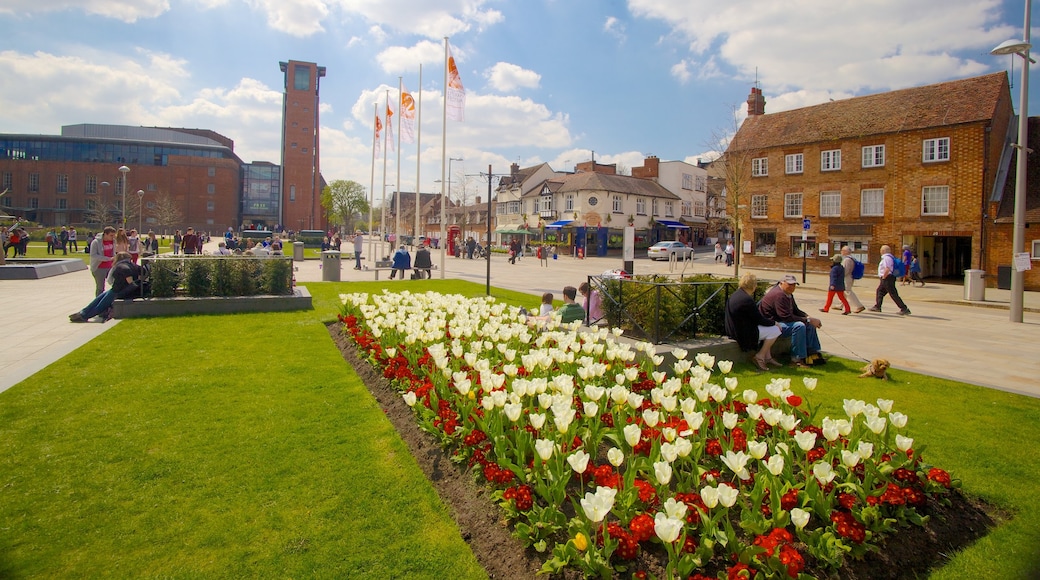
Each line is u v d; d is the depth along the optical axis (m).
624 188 58.59
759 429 4.74
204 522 3.96
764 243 39.06
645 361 6.59
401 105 29.25
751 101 42.91
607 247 56.66
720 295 9.22
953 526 3.96
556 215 59.91
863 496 3.82
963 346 11.12
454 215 84.00
